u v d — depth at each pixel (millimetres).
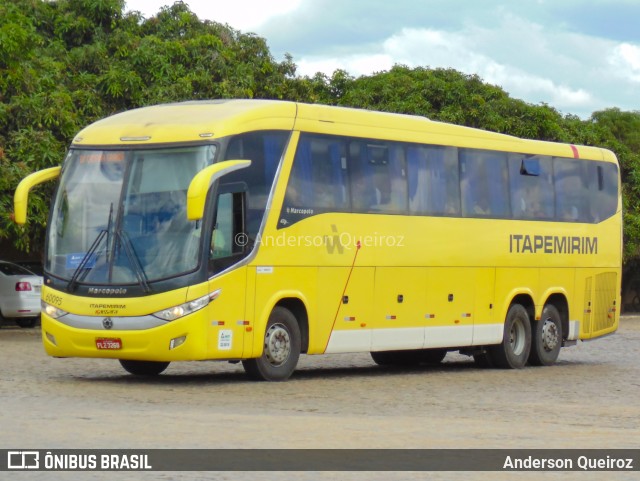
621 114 60594
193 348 17234
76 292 17688
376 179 20406
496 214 23219
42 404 14625
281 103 18750
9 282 32438
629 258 50188
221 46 38219
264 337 18359
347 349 19891
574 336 25484
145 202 17672
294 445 11516
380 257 20438
